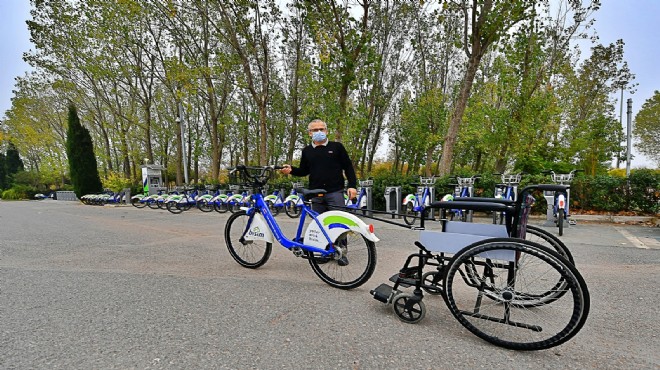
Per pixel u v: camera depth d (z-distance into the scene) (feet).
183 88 53.88
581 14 41.16
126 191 56.80
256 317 8.90
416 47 58.90
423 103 60.34
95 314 9.18
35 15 56.54
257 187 13.43
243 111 77.00
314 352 7.11
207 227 26.16
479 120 46.85
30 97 93.45
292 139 62.34
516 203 7.86
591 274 12.23
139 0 44.75
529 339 7.45
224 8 40.68
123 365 6.68
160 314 9.14
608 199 27.78
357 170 64.49
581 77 62.34
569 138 50.60
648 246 16.52
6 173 136.46
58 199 93.35
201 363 6.73
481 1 31.17
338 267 11.51
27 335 7.99
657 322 8.46
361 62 44.01
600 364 6.66
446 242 8.35
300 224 12.24
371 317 8.88
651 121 102.06
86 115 82.07
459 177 27.63
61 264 14.74
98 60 58.95
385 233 21.20
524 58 39.11
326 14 33.76
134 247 18.37
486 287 8.04
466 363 6.70
